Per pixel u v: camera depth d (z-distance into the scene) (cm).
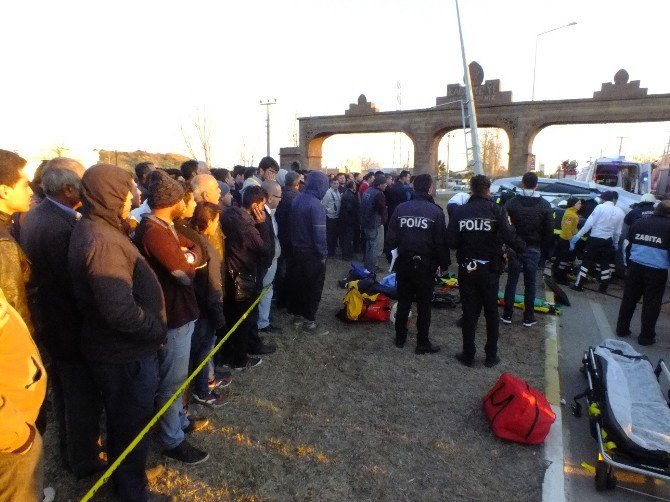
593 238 780
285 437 347
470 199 463
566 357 528
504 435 353
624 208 1039
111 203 225
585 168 2181
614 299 763
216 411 377
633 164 1783
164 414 300
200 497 284
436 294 668
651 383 391
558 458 341
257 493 289
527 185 566
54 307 253
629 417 319
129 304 223
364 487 301
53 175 253
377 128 2348
